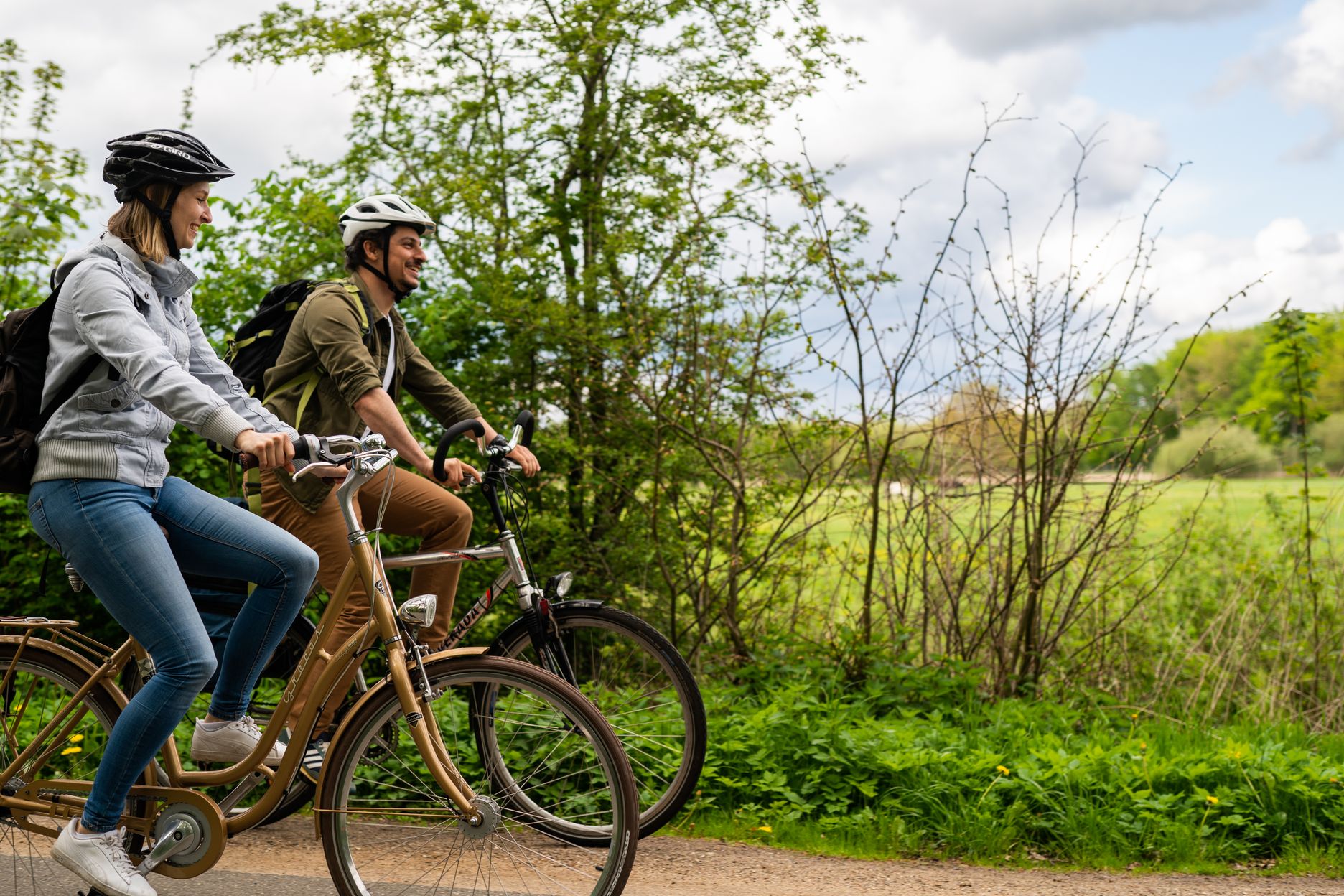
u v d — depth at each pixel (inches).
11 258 248.2
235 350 155.0
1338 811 165.3
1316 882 150.7
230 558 115.3
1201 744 205.2
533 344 275.1
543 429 283.4
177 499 115.6
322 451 112.5
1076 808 166.4
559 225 281.6
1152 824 163.6
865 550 250.5
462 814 114.8
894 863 156.7
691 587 251.1
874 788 174.4
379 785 125.7
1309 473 247.6
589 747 139.8
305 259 285.0
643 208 280.7
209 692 139.3
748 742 185.6
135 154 109.3
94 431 108.4
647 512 264.4
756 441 254.8
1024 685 239.1
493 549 148.7
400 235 152.6
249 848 147.6
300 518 144.9
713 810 172.4
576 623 153.2
